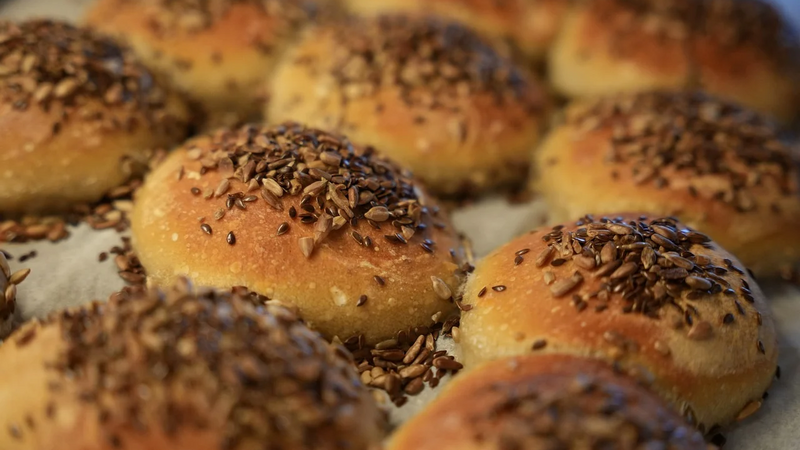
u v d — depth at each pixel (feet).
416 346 1.19
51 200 1.28
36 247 1.26
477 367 1.11
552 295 1.15
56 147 1.26
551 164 1.43
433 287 1.20
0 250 1.25
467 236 1.37
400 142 1.39
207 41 1.49
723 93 1.57
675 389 1.11
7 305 1.16
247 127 1.28
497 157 1.42
